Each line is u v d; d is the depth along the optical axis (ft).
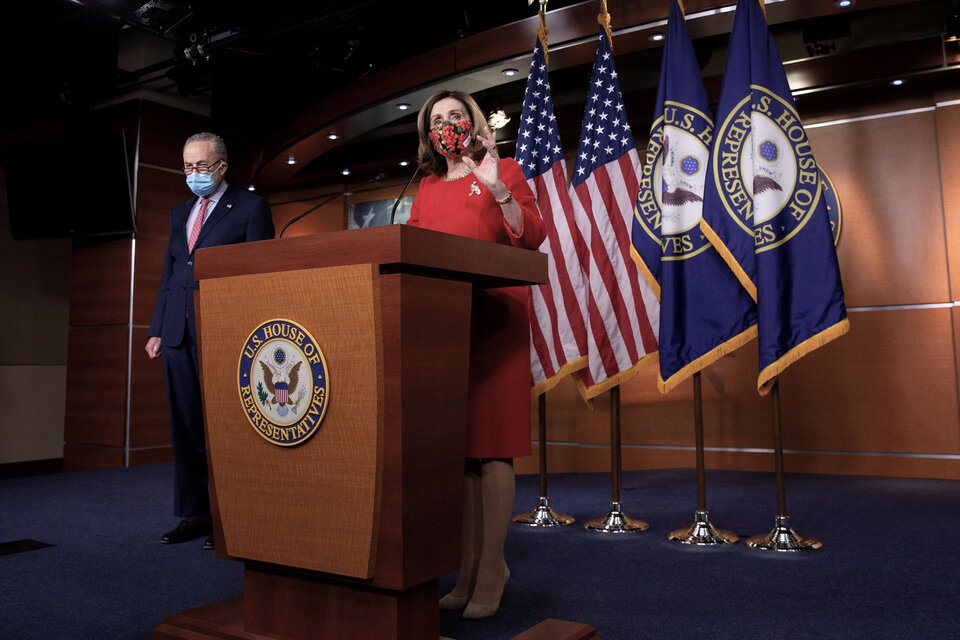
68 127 22.70
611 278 11.00
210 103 23.00
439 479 4.58
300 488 4.64
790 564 8.32
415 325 4.40
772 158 9.28
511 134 18.88
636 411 17.46
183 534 9.88
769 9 12.32
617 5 13.37
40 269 23.58
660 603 6.84
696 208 9.96
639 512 11.90
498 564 6.38
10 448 22.39
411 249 4.32
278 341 4.69
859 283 15.66
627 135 11.25
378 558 4.36
